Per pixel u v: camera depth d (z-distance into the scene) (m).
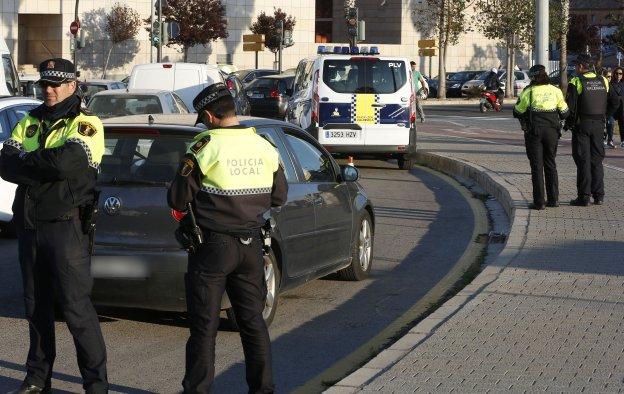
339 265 12.96
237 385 9.12
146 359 9.89
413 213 20.31
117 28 81.00
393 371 8.57
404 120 27.97
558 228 16.19
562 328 10.02
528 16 76.62
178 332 10.95
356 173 12.79
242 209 7.68
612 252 14.14
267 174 7.83
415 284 13.58
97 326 8.18
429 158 30.61
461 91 81.94
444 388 8.09
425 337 9.73
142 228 10.41
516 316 10.50
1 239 17.16
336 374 9.52
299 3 97.19
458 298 11.45
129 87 32.72
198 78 32.84
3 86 26.86
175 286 10.34
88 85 36.81
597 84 18.48
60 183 7.95
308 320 11.60
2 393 8.72
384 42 106.94
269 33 89.31
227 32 88.81
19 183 7.97
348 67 27.91
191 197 7.67
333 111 27.83
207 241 7.68
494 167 26.48
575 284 12.06
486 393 7.95
